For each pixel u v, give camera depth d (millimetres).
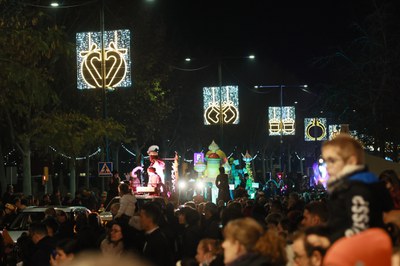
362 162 5617
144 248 11367
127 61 31484
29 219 22078
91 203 33344
